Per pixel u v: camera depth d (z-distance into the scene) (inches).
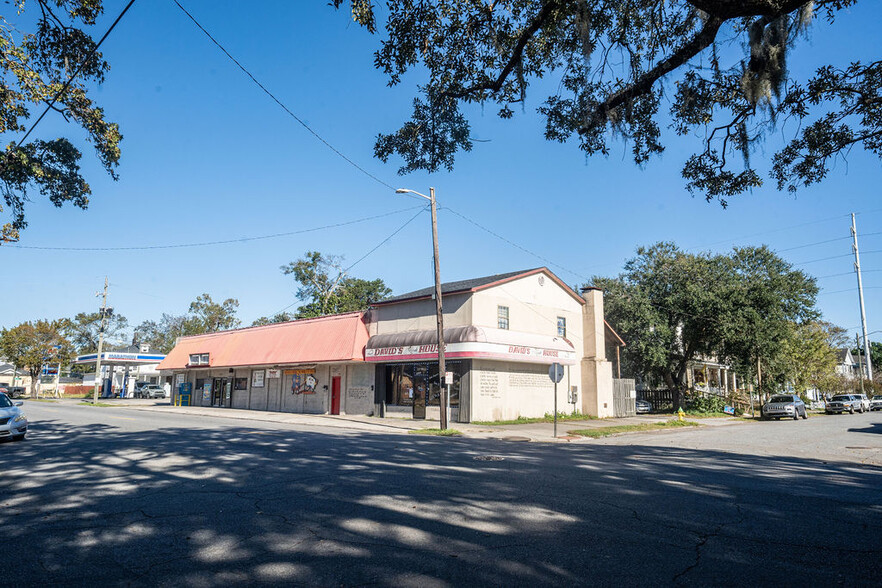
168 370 1663.4
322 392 1196.5
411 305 1063.0
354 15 314.3
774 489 341.1
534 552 207.8
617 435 812.0
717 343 1354.6
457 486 336.2
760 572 187.3
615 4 341.4
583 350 1195.9
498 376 968.9
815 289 1493.6
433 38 354.0
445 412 788.0
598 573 185.2
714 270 1370.6
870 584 176.6
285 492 316.8
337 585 174.4
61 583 177.0
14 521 253.9
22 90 457.7
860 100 333.1
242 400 1425.9
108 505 285.1
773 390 1604.3
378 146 416.5
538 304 1093.1
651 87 327.9
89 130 517.7
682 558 201.5
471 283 1053.8
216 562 196.9
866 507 290.0
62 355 2389.3
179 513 267.9
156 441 579.5
